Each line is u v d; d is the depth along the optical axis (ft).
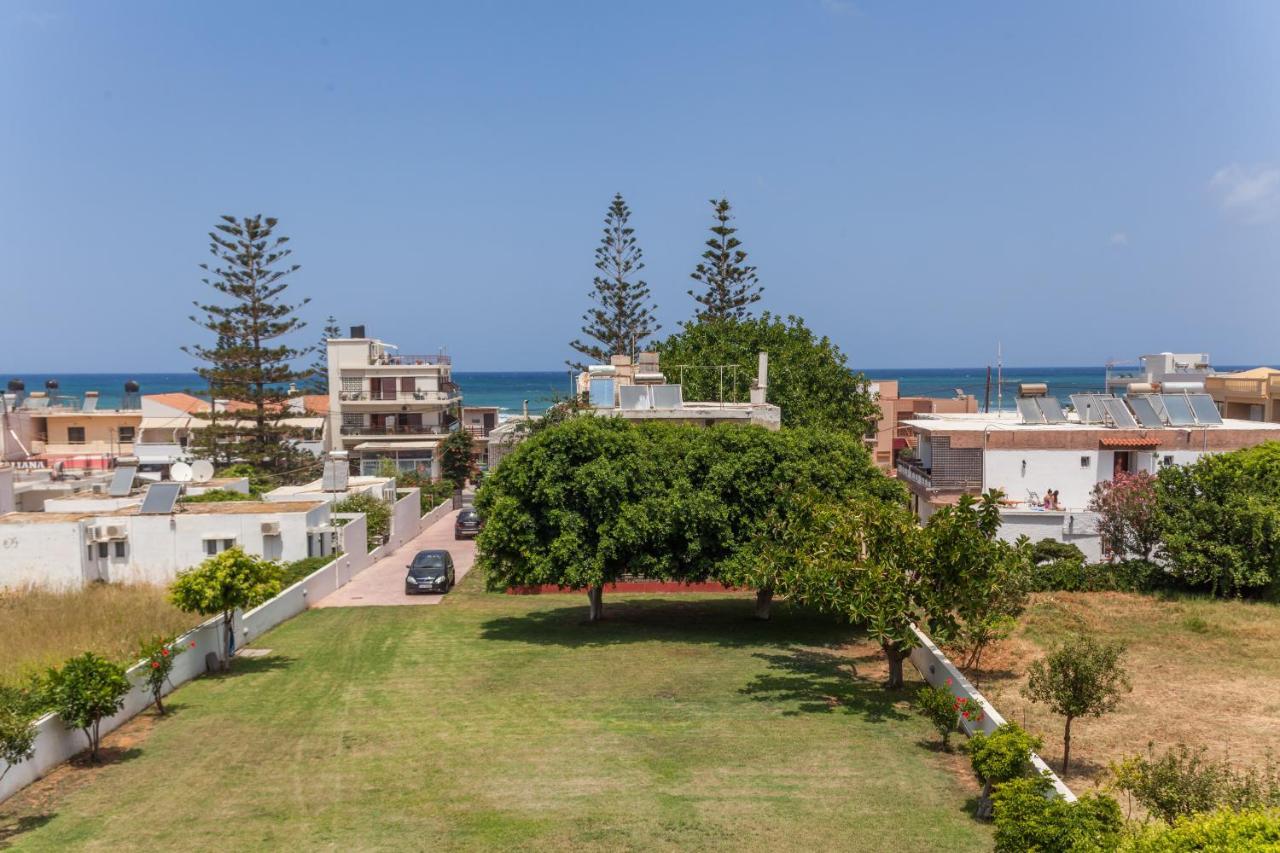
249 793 47.85
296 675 73.20
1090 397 123.95
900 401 217.36
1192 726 58.54
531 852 40.24
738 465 88.22
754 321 195.31
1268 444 109.29
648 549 88.89
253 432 210.38
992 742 42.78
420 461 212.02
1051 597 100.32
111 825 43.88
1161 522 102.37
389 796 47.19
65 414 225.76
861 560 63.98
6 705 49.26
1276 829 26.35
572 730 58.08
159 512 108.78
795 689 68.08
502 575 89.45
